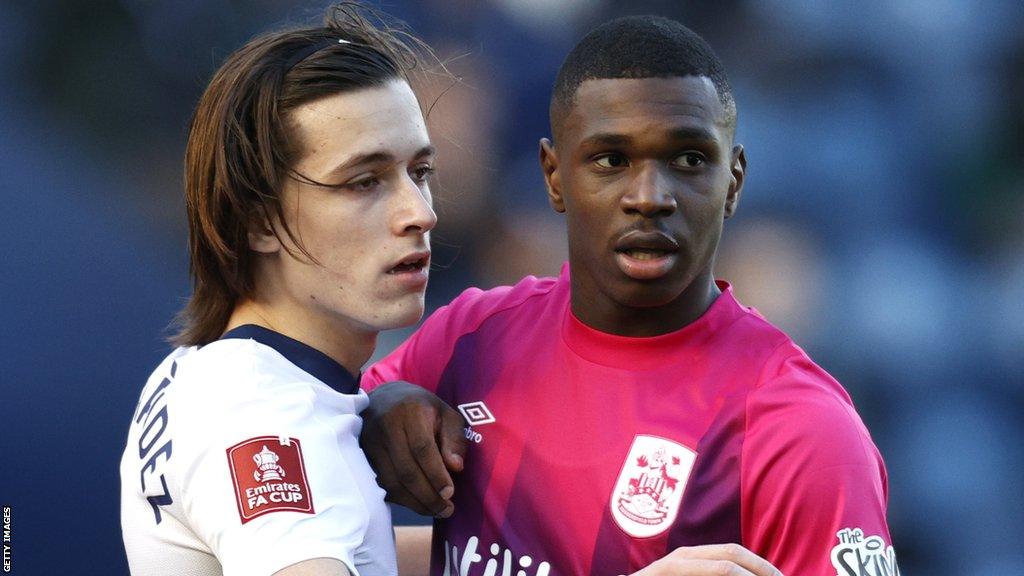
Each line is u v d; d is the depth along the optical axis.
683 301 7.36
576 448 7.41
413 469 7.49
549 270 19.89
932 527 18.78
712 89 6.94
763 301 19.75
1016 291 19.91
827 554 6.61
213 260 7.53
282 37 7.34
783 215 20.12
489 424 7.82
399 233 7.15
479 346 8.21
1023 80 20.67
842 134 20.42
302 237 7.14
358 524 6.68
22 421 15.19
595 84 6.92
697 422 7.14
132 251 17.09
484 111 20.00
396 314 7.25
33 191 17.05
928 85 20.75
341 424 7.10
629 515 7.13
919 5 20.66
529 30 20.30
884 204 20.27
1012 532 18.67
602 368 7.52
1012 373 19.56
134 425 7.42
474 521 7.70
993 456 19.03
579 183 7.07
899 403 19.41
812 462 6.70
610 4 20.53
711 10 20.70
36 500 14.89
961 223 20.44
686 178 6.95
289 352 7.28
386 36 8.04
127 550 7.38
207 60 19.48
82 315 16.09
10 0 19.09
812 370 7.26
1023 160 20.47
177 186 19.02
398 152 7.14
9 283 15.98
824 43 20.67
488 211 19.92
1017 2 20.72
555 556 7.34
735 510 6.96
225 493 6.52
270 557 6.30
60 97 18.98
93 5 19.27
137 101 19.33
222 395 6.79
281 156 7.05
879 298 19.72
